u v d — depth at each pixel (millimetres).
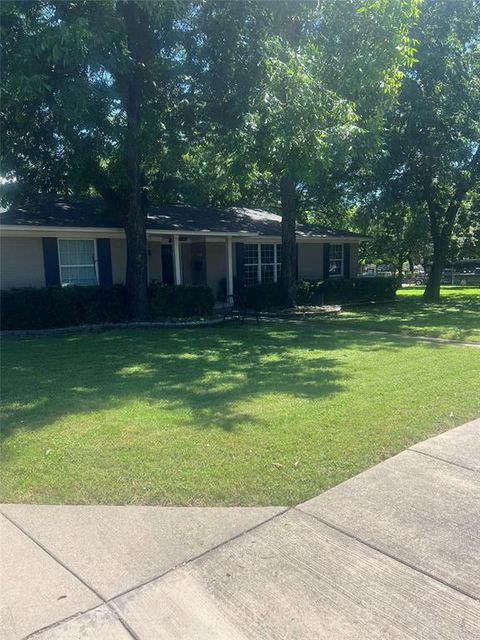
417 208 20875
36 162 12219
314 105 9914
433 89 16375
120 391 6246
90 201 16547
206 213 18812
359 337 10664
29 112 10695
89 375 7242
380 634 2266
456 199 19609
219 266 18125
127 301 13578
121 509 3363
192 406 5480
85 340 10859
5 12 8945
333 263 21375
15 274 13344
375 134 11773
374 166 16609
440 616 2365
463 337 10352
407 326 12414
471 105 16594
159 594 2547
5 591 2584
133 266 13375
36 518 3277
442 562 2758
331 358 8211
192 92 12742
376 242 36344
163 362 8156
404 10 10461
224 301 17297
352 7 11297
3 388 6469
